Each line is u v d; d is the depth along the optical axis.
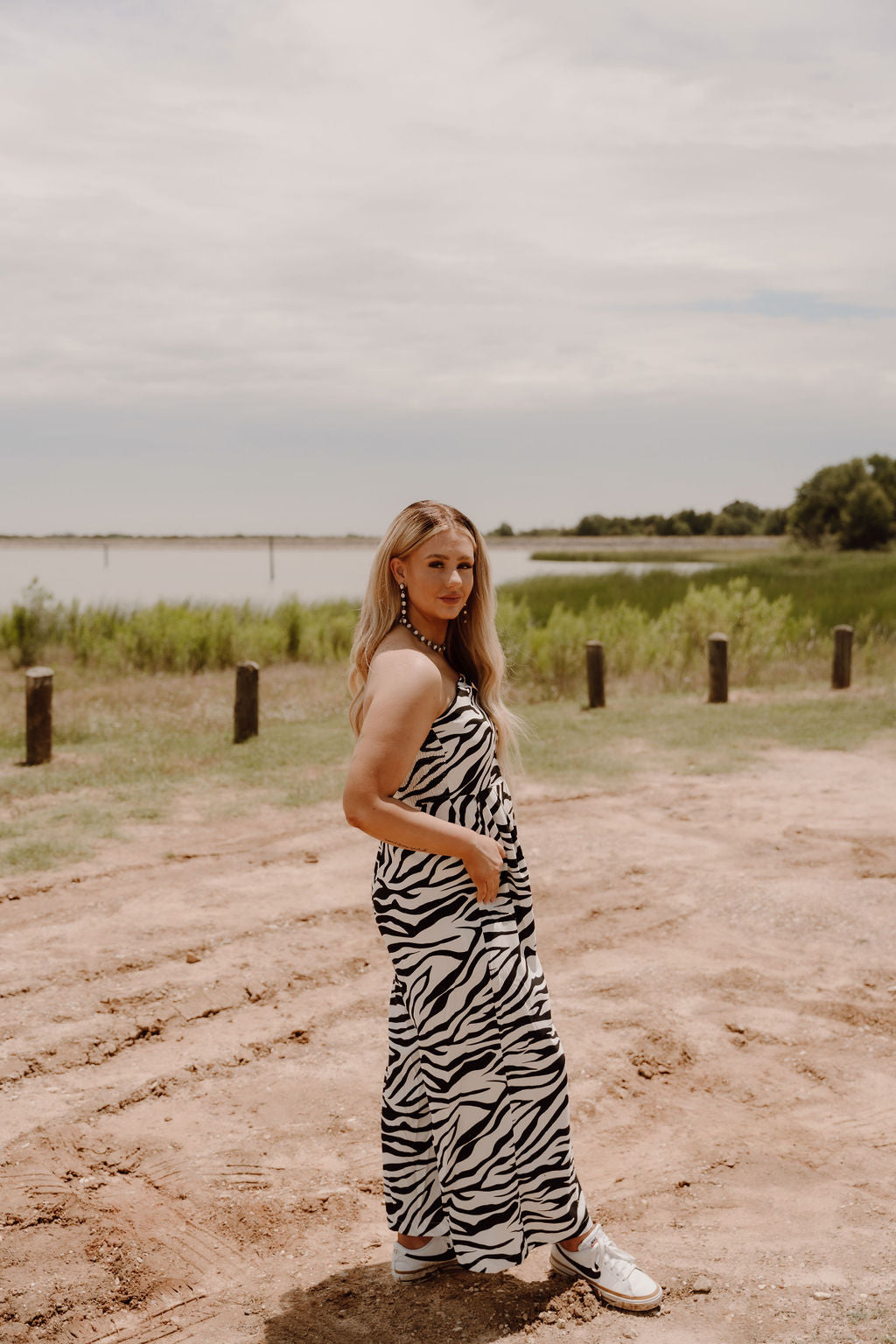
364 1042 4.09
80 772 9.03
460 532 2.31
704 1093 3.64
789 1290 2.31
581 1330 2.20
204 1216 2.85
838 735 10.52
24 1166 3.12
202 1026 4.23
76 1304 2.41
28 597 18.30
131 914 5.59
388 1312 2.34
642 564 64.25
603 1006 4.40
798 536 81.50
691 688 14.05
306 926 5.43
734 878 6.12
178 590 37.25
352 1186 3.04
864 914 5.48
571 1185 2.32
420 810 2.25
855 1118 3.42
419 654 2.23
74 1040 4.04
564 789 8.52
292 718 11.94
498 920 2.28
